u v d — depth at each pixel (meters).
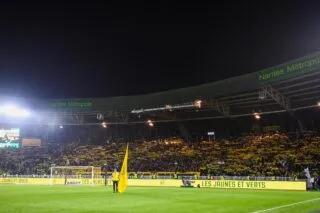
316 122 57.03
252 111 58.84
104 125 72.81
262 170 48.97
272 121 61.50
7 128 75.19
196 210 20.27
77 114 73.06
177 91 62.06
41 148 74.88
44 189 40.34
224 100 58.34
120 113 70.44
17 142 74.62
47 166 66.25
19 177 59.25
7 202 24.89
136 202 24.69
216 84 56.41
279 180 42.06
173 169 56.75
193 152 62.44
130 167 60.44
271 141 57.19
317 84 47.31
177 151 64.44
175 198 28.08
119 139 75.19
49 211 19.67
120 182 33.09
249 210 20.34
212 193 33.88
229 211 19.83
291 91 50.16
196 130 69.75
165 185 49.41
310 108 52.44
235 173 50.59
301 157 49.78
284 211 19.70
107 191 36.28
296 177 42.59
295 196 30.45
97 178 54.00
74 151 72.56
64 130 80.50
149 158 63.91
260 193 34.22
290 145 54.06
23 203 24.11
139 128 75.12
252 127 63.69
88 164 65.94
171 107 60.62
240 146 59.62
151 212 19.25
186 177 48.69
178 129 71.81
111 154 68.62
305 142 53.19
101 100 70.25
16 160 69.94
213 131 68.19
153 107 65.19
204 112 63.62
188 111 64.44
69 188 42.38
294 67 45.19
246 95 54.34
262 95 50.16
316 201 25.33
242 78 52.59
